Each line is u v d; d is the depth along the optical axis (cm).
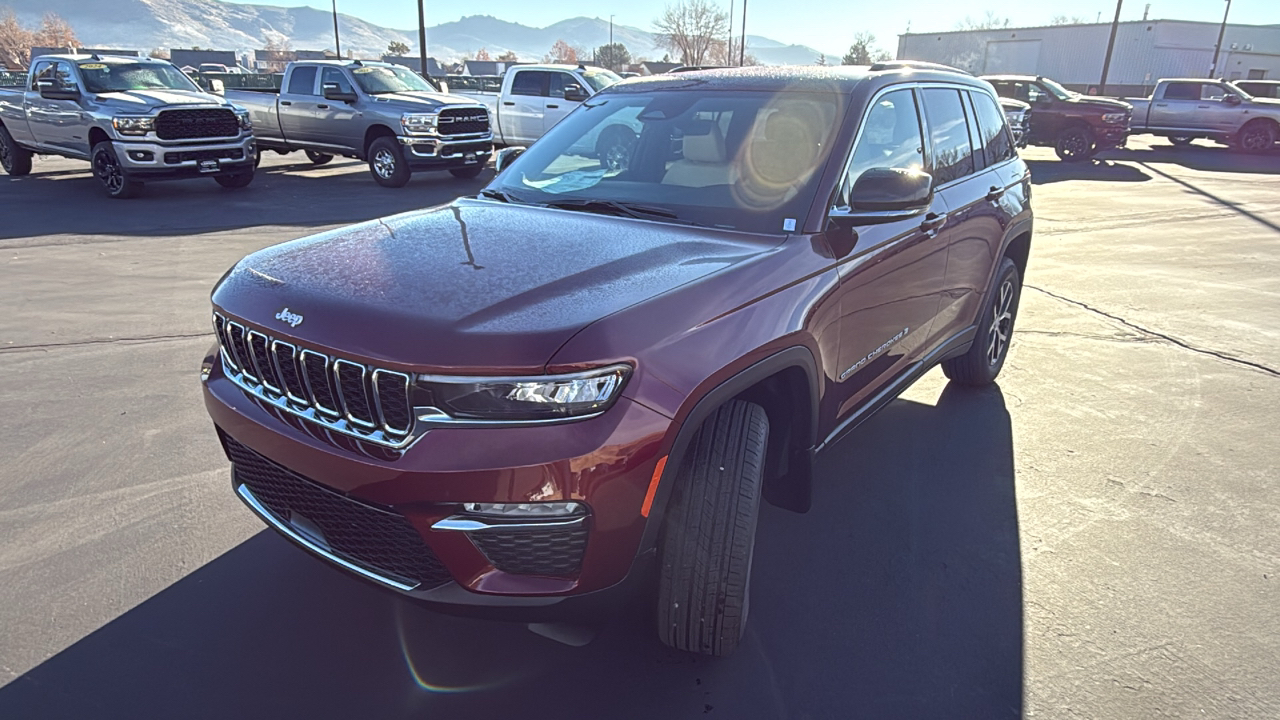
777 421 272
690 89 356
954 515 346
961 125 409
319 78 1445
